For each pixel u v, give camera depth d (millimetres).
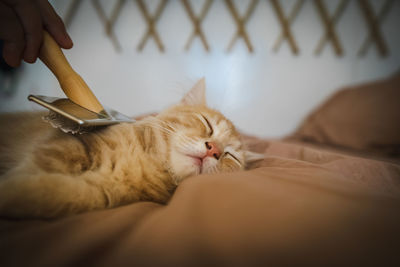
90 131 691
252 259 222
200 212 327
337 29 2738
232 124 1267
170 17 2621
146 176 747
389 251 205
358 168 726
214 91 2680
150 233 291
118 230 328
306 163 714
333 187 381
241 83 2738
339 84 2807
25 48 707
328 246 220
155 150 850
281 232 250
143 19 2594
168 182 815
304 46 2746
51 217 503
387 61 2795
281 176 489
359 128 1896
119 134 745
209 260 230
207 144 946
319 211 276
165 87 2648
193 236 270
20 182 502
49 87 2307
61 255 254
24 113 835
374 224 244
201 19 2568
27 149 653
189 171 875
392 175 725
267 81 2766
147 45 2646
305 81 2791
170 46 2664
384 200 324
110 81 2623
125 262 237
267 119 2828
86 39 2545
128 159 721
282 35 2662
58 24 775
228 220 293
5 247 284
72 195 543
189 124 1056
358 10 2686
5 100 2057
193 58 2678
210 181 451
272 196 337
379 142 1690
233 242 250
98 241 288
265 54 2740
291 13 2604
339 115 2174
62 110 587
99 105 708
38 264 243
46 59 712
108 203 617
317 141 2199
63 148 620
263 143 1575
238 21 2568
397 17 2721
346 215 265
